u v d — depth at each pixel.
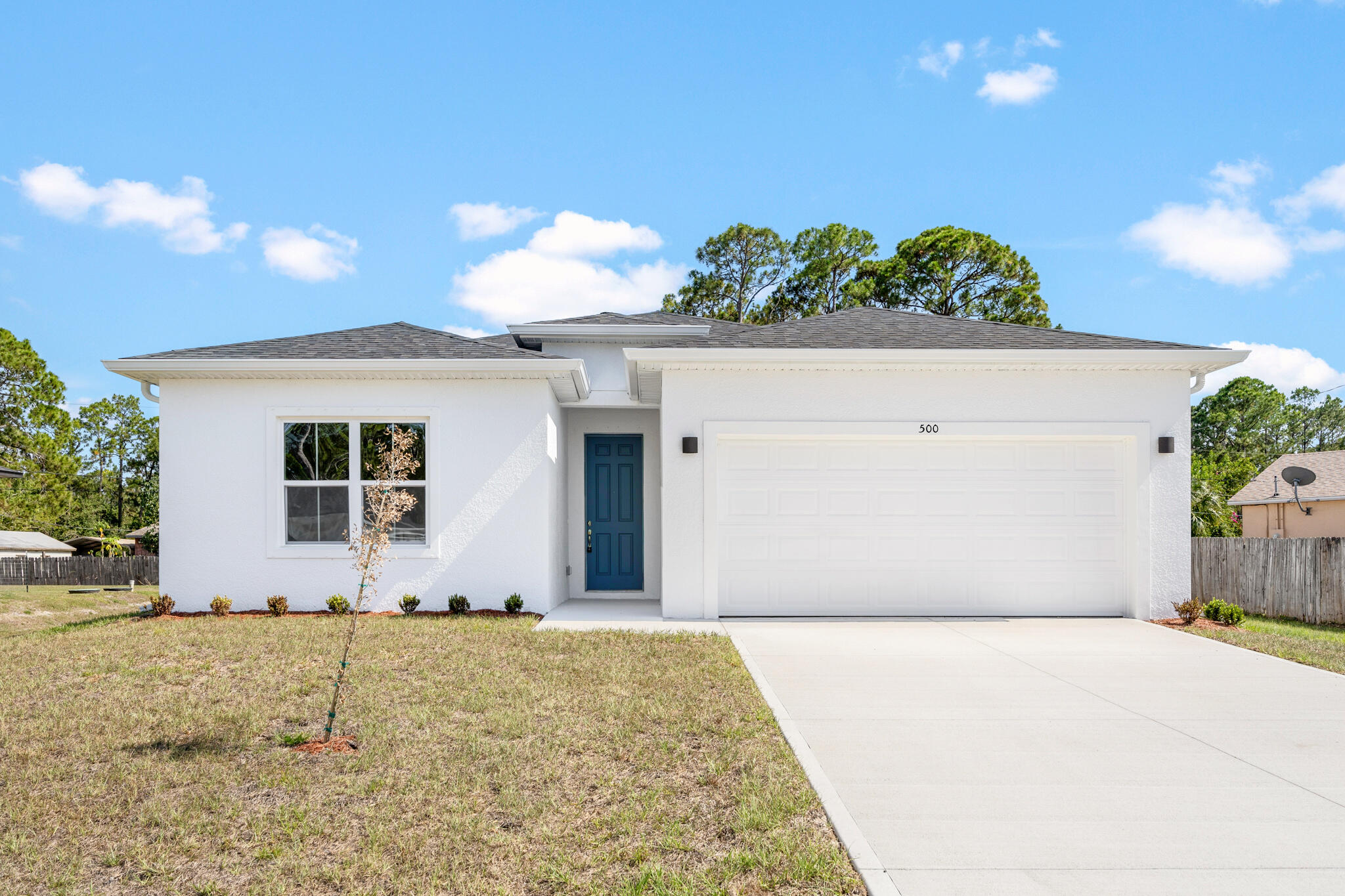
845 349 9.84
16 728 5.30
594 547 12.52
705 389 10.09
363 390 10.32
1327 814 3.96
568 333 13.45
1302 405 57.75
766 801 4.03
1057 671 7.09
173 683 6.43
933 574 10.22
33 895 3.29
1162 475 10.10
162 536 10.19
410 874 3.43
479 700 5.88
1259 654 7.90
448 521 10.28
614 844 3.67
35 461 39.28
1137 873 3.32
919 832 3.72
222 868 3.51
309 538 10.33
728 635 8.61
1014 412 10.11
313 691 6.21
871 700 6.06
